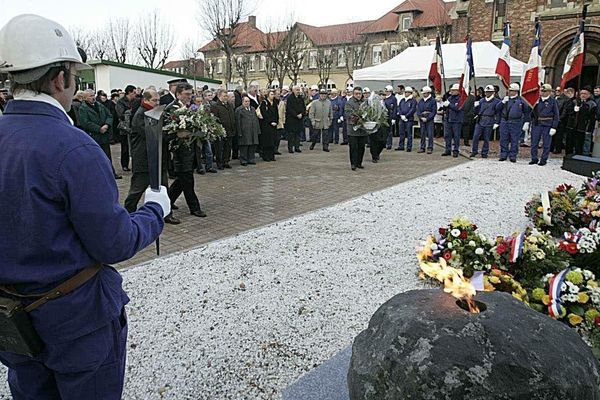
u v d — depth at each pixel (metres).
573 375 1.66
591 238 4.29
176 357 3.24
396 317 1.93
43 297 1.63
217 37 32.38
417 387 1.68
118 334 1.86
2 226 1.58
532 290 3.88
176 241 5.82
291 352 3.32
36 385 1.82
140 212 1.91
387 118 12.08
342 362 2.92
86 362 1.73
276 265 4.95
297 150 14.84
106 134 9.60
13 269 1.60
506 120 12.12
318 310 3.95
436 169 11.27
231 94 12.02
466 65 13.66
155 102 6.13
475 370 1.64
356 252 5.38
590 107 12.69
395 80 19.52
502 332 1.74
